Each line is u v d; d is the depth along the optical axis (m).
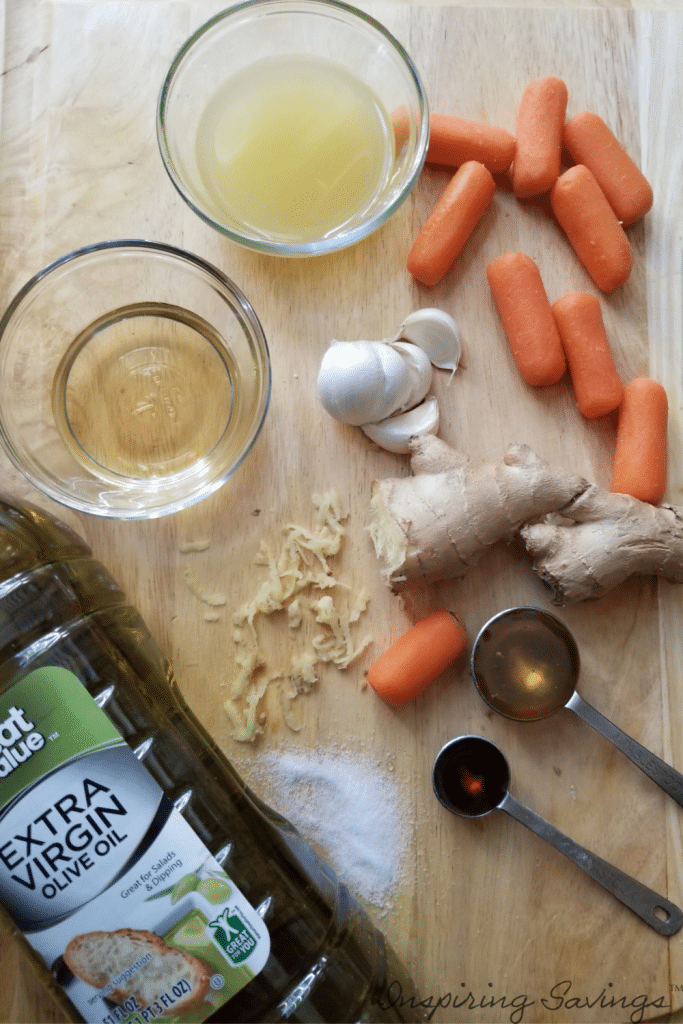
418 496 1.15
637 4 1.27
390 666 1.17
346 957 1.08
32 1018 1.14
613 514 1.16
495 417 1.25
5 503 1.15
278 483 1.23
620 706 1.22
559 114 1.22
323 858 1.19
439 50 1.27
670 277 1.26
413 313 1.22
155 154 1.25
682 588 1.24
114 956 0.96
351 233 1.16
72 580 1.11
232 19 1.20
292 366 1.24
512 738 1.22
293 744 1.21
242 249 1.25
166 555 1.22
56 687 0.97
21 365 1.22
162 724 1.09
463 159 1.23
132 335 1.24
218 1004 0.98
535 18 1.27
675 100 1.27
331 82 1.21
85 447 1.23
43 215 1.24
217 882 0.98
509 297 1.20
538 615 1.21
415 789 1.20
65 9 1.24
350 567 1.24
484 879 1.19
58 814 0.95
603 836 1.20
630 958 1.18
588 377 1.20
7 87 1.24
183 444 1.24
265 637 1.22
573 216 1.21
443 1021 1.17
